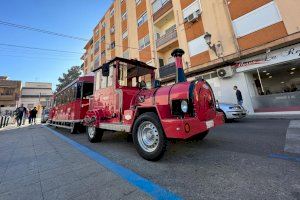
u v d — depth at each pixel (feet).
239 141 14.82
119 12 78.79
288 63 33.22
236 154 11.35
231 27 38.22
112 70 16.96
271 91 38.27
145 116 11.45
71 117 28.66
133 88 17.08
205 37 39.40
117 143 17.70
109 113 16.48
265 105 33.83
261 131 18.33
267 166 8.98
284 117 27.02
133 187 7.68
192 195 6.71
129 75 17.28
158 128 10.59
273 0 32.73
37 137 26.30
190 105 10.69
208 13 42.73
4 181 9.26
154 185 7.75
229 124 25.40
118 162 11.31
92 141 18.60
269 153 11.06
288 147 11.96
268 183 7.22
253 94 37.29
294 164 8.98
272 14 32.78
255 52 34.32
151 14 60.13
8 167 11.66
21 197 7.38
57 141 21.47
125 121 13.67
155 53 57.72
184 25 48.37
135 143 11.99
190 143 15.12
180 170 9.34
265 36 33.50
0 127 49.80
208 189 7.09
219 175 8.35
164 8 54.90
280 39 30.78
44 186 8.35
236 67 38.32
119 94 15.42
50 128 41.57
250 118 30.76
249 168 8.91
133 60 17.52
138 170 9.70
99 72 19.81
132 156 12.52
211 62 40.52
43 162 12.39
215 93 41.78
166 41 54.08
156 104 11.37
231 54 37.19
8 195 7.60
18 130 39.78
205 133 15.08
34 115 63.57
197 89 11.33
